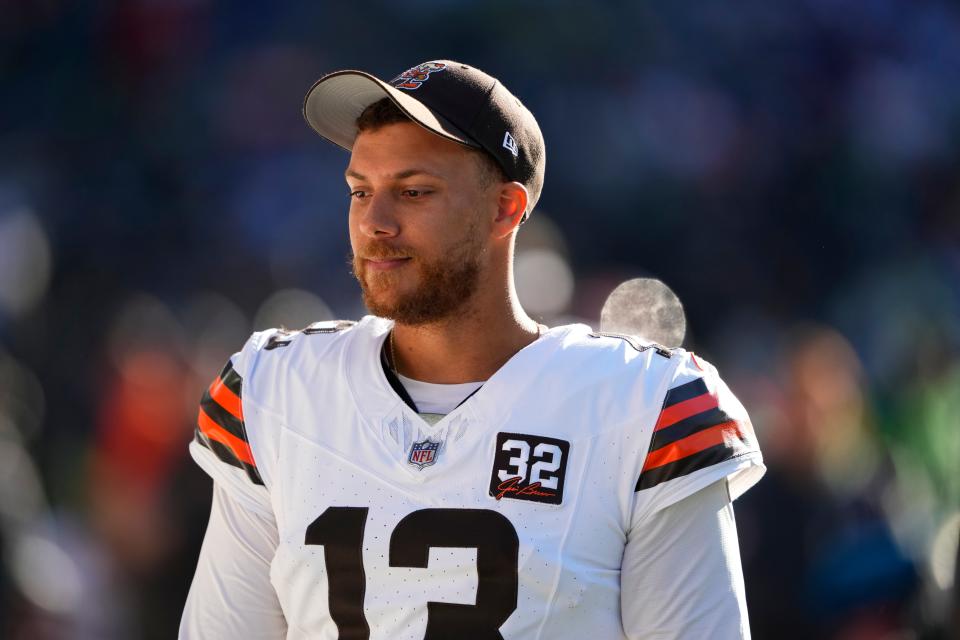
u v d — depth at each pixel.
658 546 8.01
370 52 41.91
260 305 35.19
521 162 8.42
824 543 21.17
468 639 7.79
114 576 21.25
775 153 43.31
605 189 40.72
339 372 8.41
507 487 7.93
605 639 8.00
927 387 27.02
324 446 8.26
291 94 40.56
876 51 45.97
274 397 8.50
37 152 38.50
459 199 8.13
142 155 38.97
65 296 30.94
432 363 8.39
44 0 41.16
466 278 8.19
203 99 40.16
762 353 32.59
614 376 8.16
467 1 42.50
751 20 44.78
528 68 42.03
